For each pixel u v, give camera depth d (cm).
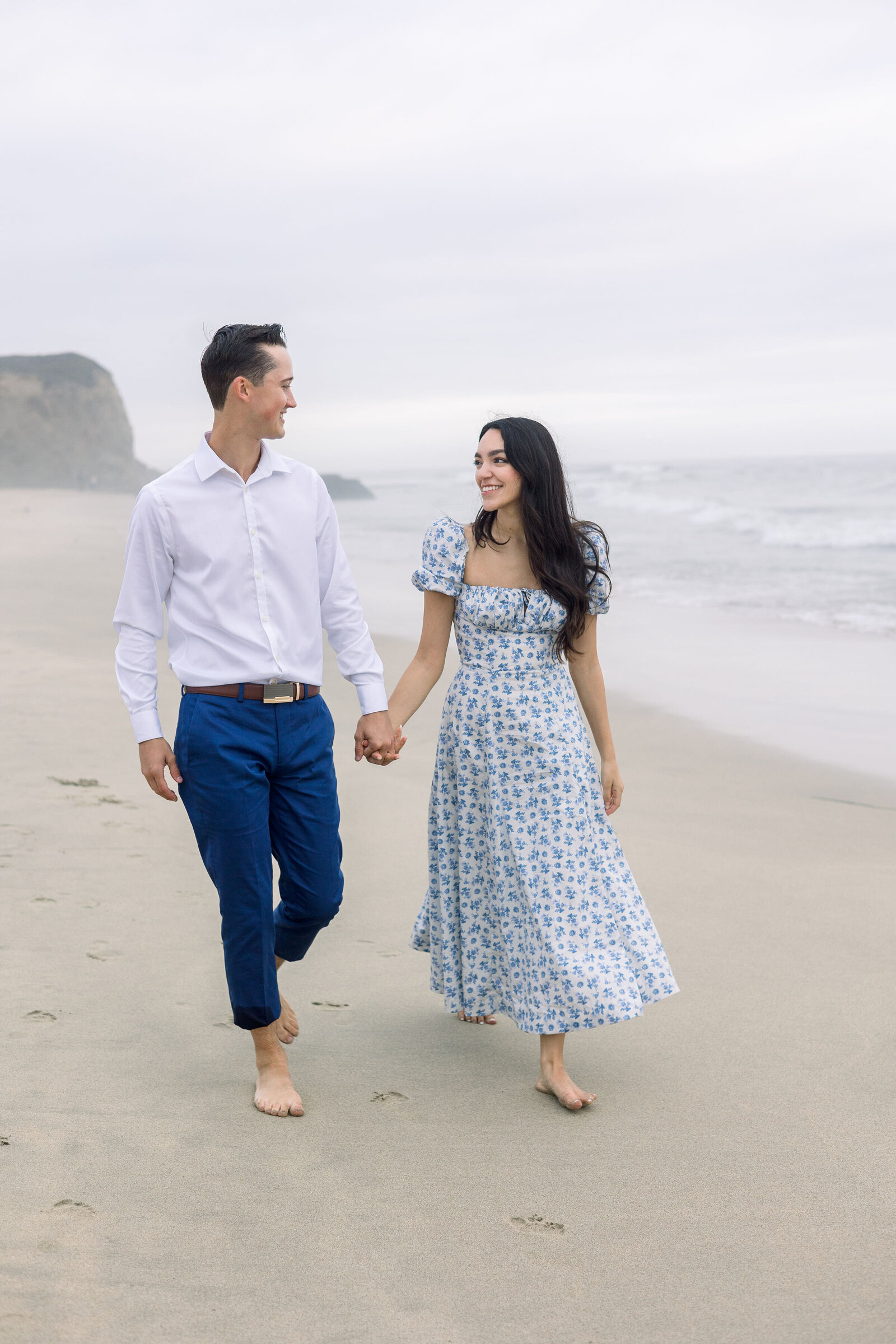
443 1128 254
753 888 427
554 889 272
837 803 557
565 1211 221
